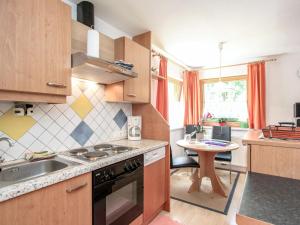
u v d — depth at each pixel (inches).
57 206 41.2
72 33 62.7
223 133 137.5
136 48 82.7
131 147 71.5
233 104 156.5
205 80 168.1
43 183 37.8
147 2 70.5
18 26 41.8
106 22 85.7
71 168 45.5
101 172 51.8
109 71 60.2
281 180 39.3
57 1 50.1
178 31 95.3
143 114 94.6
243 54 134.3
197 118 162.9
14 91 42.6
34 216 37.2
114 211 57.6
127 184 61.1
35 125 58.0
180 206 90.7
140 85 85.4
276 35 100.6
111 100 81.2
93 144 77.4
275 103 136.7
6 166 48.6
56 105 64.0
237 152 145.6
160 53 124.1
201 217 81.4
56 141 63.7
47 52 47.4
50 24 48.2
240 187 111.7
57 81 49.7
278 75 135.8
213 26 90.0
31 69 44.1
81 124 72.7
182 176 131.3
